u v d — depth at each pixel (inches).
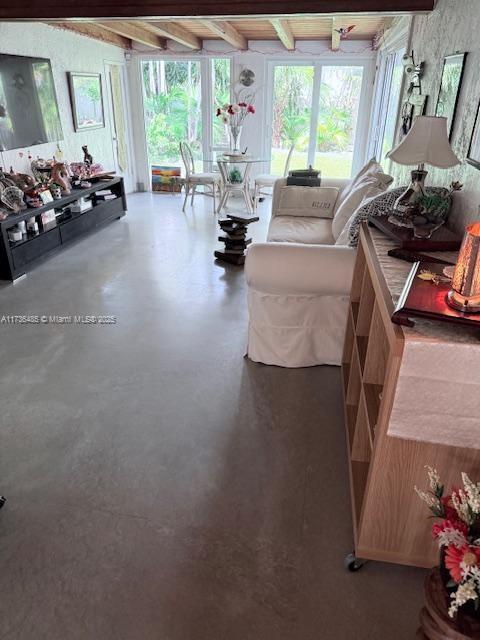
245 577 63.0
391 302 55.4
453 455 54.5
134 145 303.3
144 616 58.2
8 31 179.9
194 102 290.0
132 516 72.1
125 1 140.6
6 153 181.8
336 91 277.0
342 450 85.7
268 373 108.7
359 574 63.6
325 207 170.6
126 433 89.4
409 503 58.1
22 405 96.9
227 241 175.5
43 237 173.3
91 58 245.6
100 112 259.8
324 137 289.4
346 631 56.9
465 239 49.3
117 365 111.3
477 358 46.8
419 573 63.8
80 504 74.0
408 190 84.7
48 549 66.6
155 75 286.4
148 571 63.6
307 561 65.4
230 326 129.6
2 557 65.3
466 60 89.1
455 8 100.3
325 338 109.4
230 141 284.0
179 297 147.6
